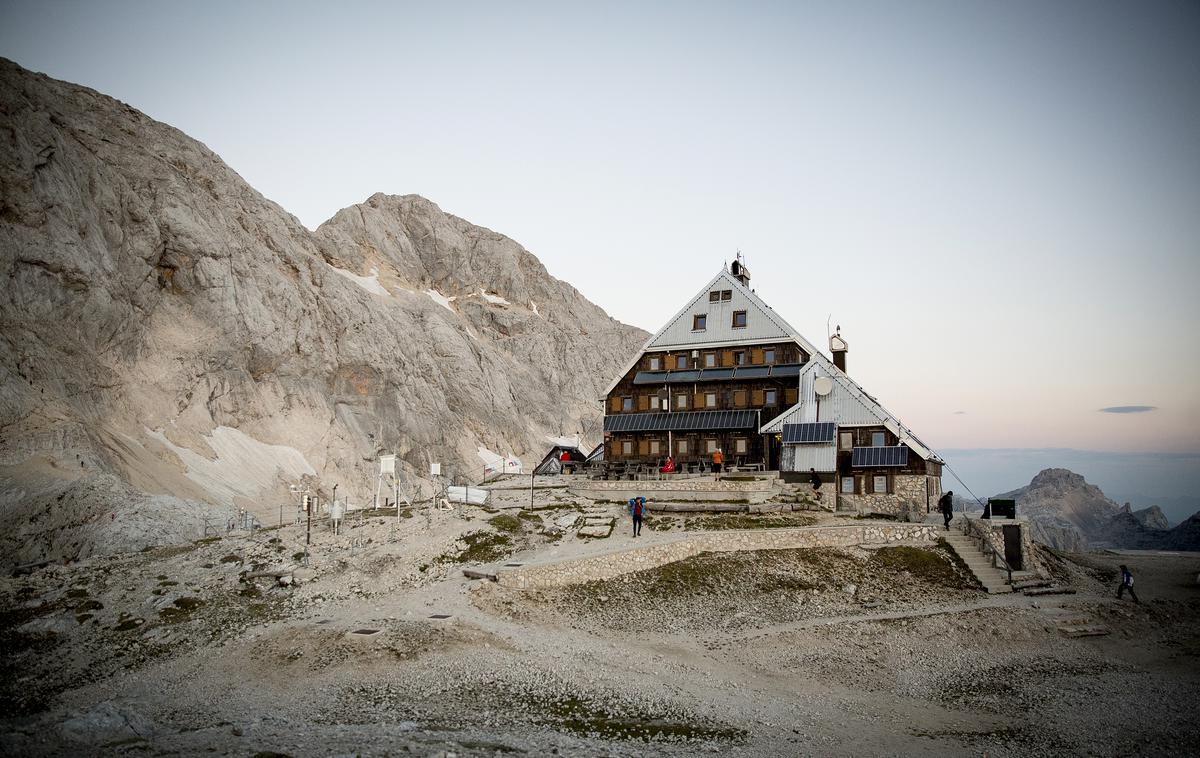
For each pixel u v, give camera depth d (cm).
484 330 19112
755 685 3128
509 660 3209
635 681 3064
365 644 3284
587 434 18312
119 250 9494
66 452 6488
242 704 2792
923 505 5703
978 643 3678
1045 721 2856
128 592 3956
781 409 6750
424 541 4741
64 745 2239
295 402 11288
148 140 11769
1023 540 4694
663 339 7262
